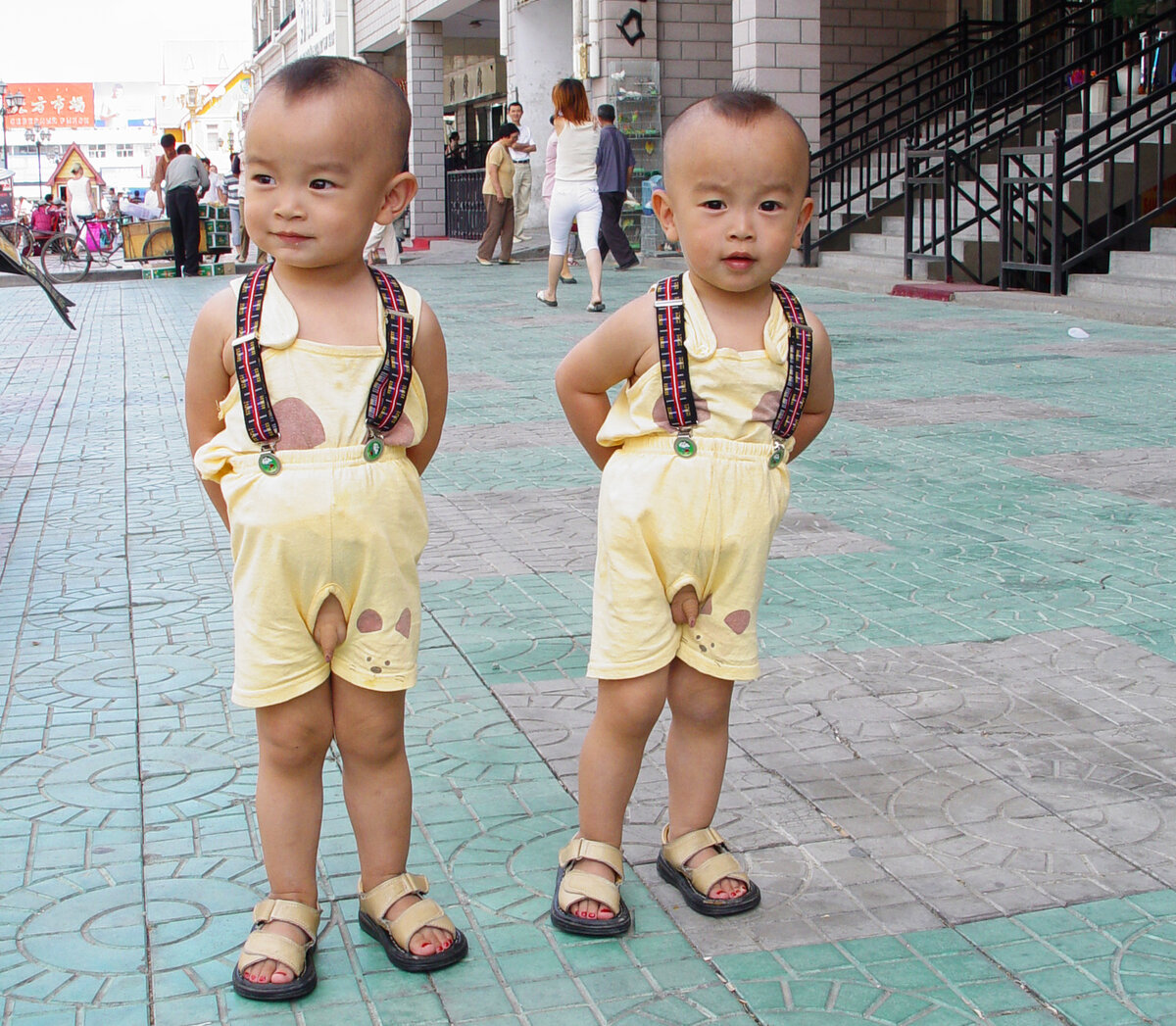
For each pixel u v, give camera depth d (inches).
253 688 80.2
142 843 100.8
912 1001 80.5
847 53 763.4
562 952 86.7
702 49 718.5
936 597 155.9
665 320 84.1
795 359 85.6
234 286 80.3
